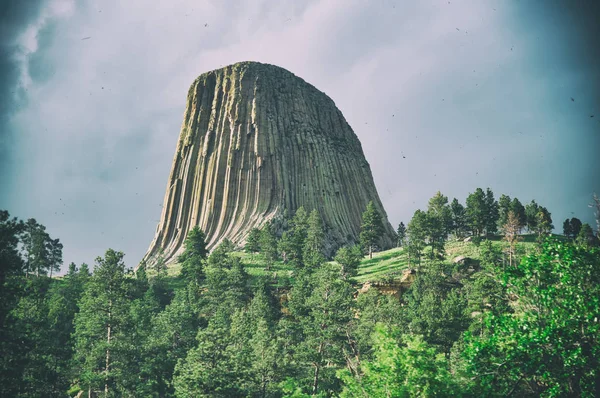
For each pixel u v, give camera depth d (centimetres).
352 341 6372
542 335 2431
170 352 7006
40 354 5881
